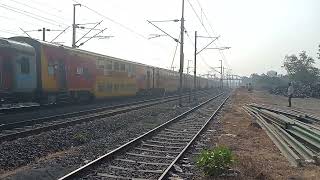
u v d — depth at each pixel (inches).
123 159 491.8
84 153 524.1
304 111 1416.1
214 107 1530.5
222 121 994.1
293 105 1840.6
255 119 1018.7
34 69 929.5
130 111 1138.0
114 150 509.0
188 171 443.5
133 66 1706.4
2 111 880.3
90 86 1253.7
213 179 405.1
